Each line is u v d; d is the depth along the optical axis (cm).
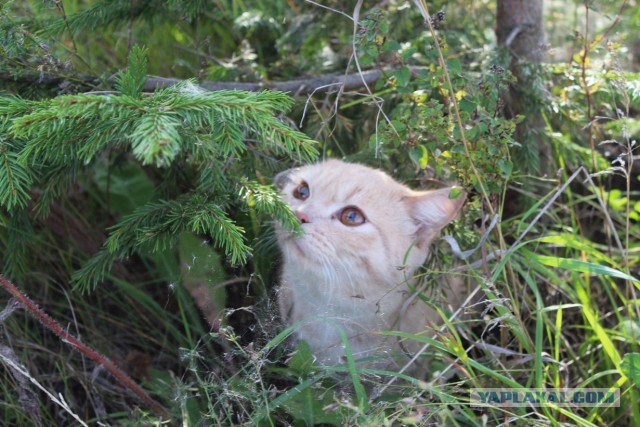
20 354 96
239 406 87
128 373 98
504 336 92
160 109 80
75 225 105
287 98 82
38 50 90
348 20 106
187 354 89
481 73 99
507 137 90
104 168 105
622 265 100
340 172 95
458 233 97
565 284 94
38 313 86
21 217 94
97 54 109
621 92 97
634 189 110
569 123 103
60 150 83
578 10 122
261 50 113
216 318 92
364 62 93
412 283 96
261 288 94
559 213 105
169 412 90
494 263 94
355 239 93
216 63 108
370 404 85
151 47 109
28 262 100
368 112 104
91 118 81
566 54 115
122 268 103
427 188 105
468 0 112
